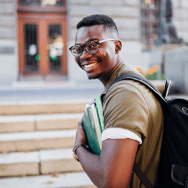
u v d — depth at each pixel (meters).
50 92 5.72
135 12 9.03
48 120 3.47
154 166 0.92
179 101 0.94
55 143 3.12
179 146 0.87
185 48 5.39
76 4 8.55
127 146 0.74
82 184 2.48
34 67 9.01
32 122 3.42
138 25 9.12
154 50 8.02
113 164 0.74
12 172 2.70
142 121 0.78
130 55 8.99
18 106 3.78
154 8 9.84
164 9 8.15
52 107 3.88
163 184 0.91
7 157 2.86
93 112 1.04
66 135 3.20
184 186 0.85
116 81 0.92
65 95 5.19
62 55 9.12
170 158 0.88
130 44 9.05
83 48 0.99
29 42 8.90
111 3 8.81
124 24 8.98
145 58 9.07
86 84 8.38
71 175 2.72
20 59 8.82
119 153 0.74
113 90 0.87
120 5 8.89
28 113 3.82
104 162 0.76
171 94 5.21
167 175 0.89
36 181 2.58
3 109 3.75
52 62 9.12
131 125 0.75
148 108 0.84
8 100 4.46
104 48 0.98
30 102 3.97
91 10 8.66
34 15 8.84
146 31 9.85
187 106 0.92
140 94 0.83
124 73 0.96
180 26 9.35
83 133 1.18
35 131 3.44
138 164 0.89
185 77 5.06
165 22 7.70
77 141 1.13
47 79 9.05
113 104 0.82
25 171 2.72
